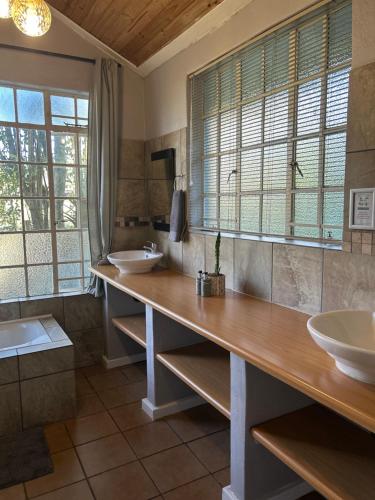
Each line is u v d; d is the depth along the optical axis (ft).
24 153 10.86
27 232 11.12
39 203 11.20
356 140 5.64
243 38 7.91
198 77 9.63
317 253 6.45
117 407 9.13
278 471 6.00
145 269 10.58
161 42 10.03
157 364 8.48
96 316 11.66
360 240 5.72
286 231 7.60
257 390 5.59
